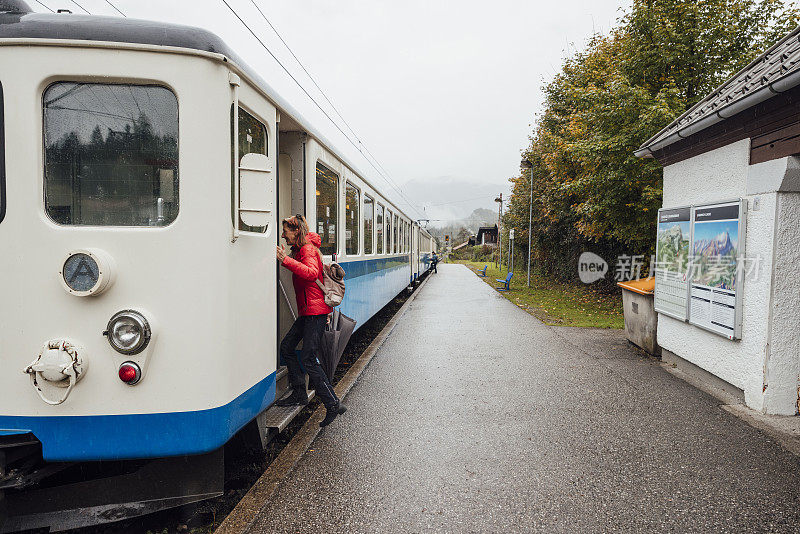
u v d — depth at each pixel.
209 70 2.93
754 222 5.03
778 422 4.71
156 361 2.85
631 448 4.16
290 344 4.38
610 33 14.74
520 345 8.67
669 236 6.89
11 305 2.77
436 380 6.36
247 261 3.33
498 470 3.78
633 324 8.38
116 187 2.88
